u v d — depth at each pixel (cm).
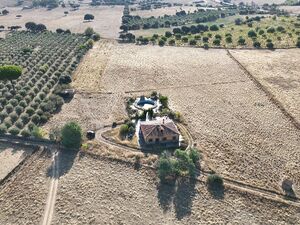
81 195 8094
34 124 10688
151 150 9525
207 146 9756
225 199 7975
